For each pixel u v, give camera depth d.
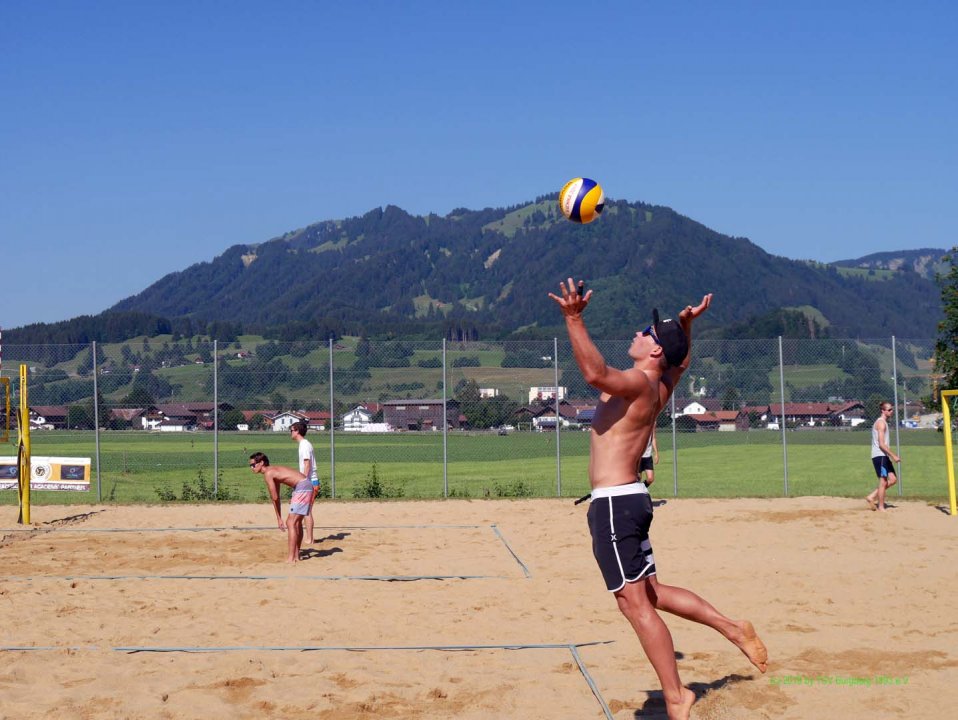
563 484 24.16
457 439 25.17
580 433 34.34
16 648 7.61
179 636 8.17
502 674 6.90
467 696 6.43
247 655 7.43
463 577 11.00
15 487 19.03
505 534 14.80
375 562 12.21
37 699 6.34
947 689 6.41
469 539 14.27
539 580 10.79
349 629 8.41
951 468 16.47
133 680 6.77
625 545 5.43
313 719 6.00
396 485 24.11
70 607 9.41
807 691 6.40
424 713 6.09
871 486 22.94
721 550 12.77
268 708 6.21
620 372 5.37
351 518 16.94
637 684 6.62
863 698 6.24
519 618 8.83
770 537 13.96
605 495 5.48
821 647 7.55
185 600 9.78
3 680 6.76
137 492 22.89
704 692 6.39
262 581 10.86
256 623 8.69
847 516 16.31
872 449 17.09
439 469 29.34
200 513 17.88
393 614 9.06
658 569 11.31
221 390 23.56
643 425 5.54
